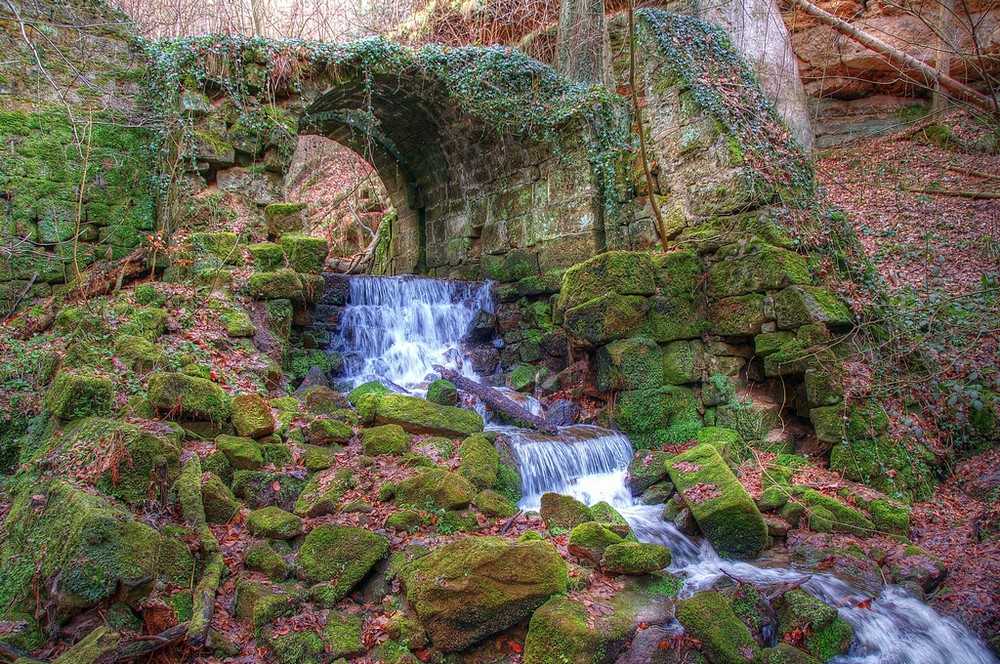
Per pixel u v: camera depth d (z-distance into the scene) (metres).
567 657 4.14
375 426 6.49
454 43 14.76
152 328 6.46
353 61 9.18
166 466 4.59
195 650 3.78
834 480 6.99
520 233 10.88
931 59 13.45
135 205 8.62
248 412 5.55
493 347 10.36
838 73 14.42
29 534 4.15
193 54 8.09
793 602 4.95
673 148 9.00
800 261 7.78
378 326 9.22
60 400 5.07
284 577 4.52
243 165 8.48
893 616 5.04
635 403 7.73
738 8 12.61
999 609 5.05
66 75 8.28
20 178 7.94
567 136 9.98
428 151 12.27
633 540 5.45
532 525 5.61
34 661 3.37
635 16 9.60
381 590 4.64
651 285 8.04
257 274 7.54
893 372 7.62
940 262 10.07
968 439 7.57
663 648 4.35
